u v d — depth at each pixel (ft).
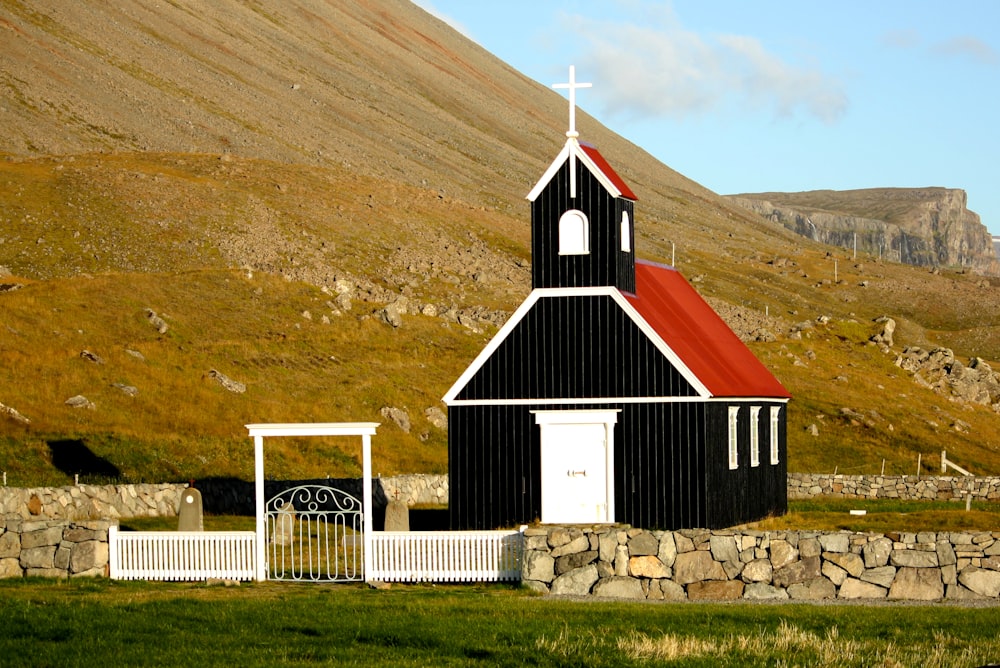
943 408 295.28
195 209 421.59
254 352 252.01
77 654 81.56
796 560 106.32
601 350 144.05
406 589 111.86
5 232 371.35
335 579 116.47
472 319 321.11
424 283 410.52
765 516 165.07
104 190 419.33
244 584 114.83
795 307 584.81
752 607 100.42
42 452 174.19
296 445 207.62
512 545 115.96
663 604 102.42
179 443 191.21
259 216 434.30
